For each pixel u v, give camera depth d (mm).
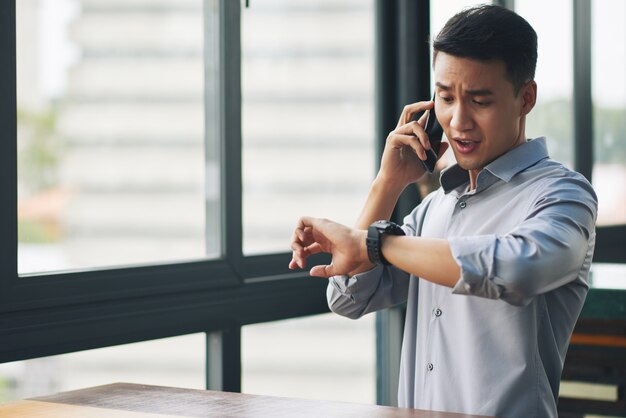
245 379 2770
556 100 4246
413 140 1787
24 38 2078
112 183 2320
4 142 1959
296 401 1678
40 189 2135
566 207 1498
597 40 4410
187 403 1660
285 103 2826
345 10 3006
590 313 2574
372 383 3188
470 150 1570
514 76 1514
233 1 2555
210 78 2557
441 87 1548
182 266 2398
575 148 4344
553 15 4172
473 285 1420
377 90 3137
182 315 2383
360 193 3080
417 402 1749
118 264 2324
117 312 2205
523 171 1646
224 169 2543
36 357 2021
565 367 2695
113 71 2312
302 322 2920
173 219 2463
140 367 2369
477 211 1677
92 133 2270
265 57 2768
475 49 1479
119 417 1542
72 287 2105
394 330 3193
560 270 1428
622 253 4512
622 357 2604
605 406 2635
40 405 1650
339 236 1588
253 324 2615
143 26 2387
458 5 3391
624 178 4566
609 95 4496
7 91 1961
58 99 2182
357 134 3076
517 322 1583
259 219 2752
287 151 2838
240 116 2586
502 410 1581
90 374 2258
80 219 2242
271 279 2674
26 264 2088
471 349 1614
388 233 1536
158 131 2426
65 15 2189
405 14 3162
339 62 3000
